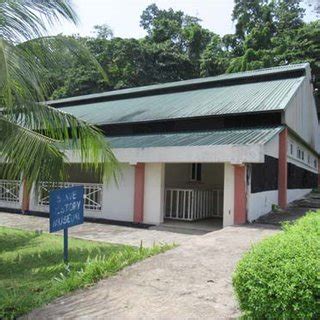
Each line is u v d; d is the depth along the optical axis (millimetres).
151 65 43594
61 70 10102
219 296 5348
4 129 8172
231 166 12805
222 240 9180
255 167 13289
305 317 3512
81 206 8305
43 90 8430
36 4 8578
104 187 15641
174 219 15312
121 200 15164
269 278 3723
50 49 9047
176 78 44562
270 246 4266
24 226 14250
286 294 3586
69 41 9383
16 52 7371
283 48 39281
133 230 13453
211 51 46750
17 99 7949
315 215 7094
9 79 6766
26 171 7883
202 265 6824
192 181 18328
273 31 45500
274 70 19797
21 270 7836
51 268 7730
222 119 15781
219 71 43781
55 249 9805
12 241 11055
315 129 27516
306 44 38438
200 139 13922
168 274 6324
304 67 19469
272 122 15227
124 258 7328
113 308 5055
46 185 8406
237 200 12648
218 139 13484
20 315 5133
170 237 12047
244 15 46875
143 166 14680
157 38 49844
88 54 9859
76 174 19031
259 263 3867
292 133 17469
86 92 39812
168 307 5008
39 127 8711
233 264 6895
